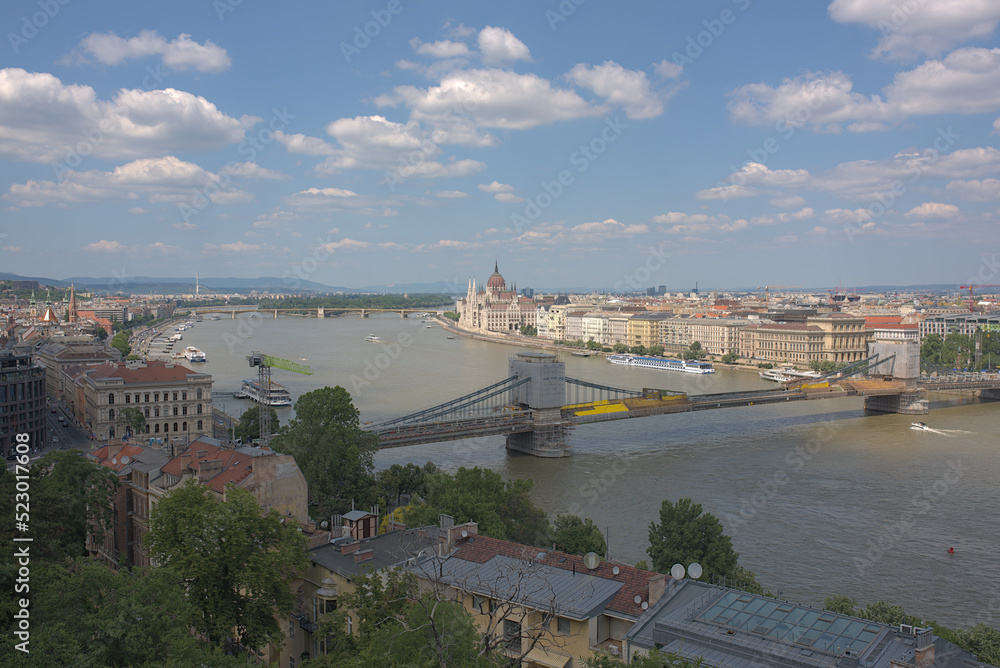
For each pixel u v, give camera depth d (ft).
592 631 191.52
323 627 219.20
